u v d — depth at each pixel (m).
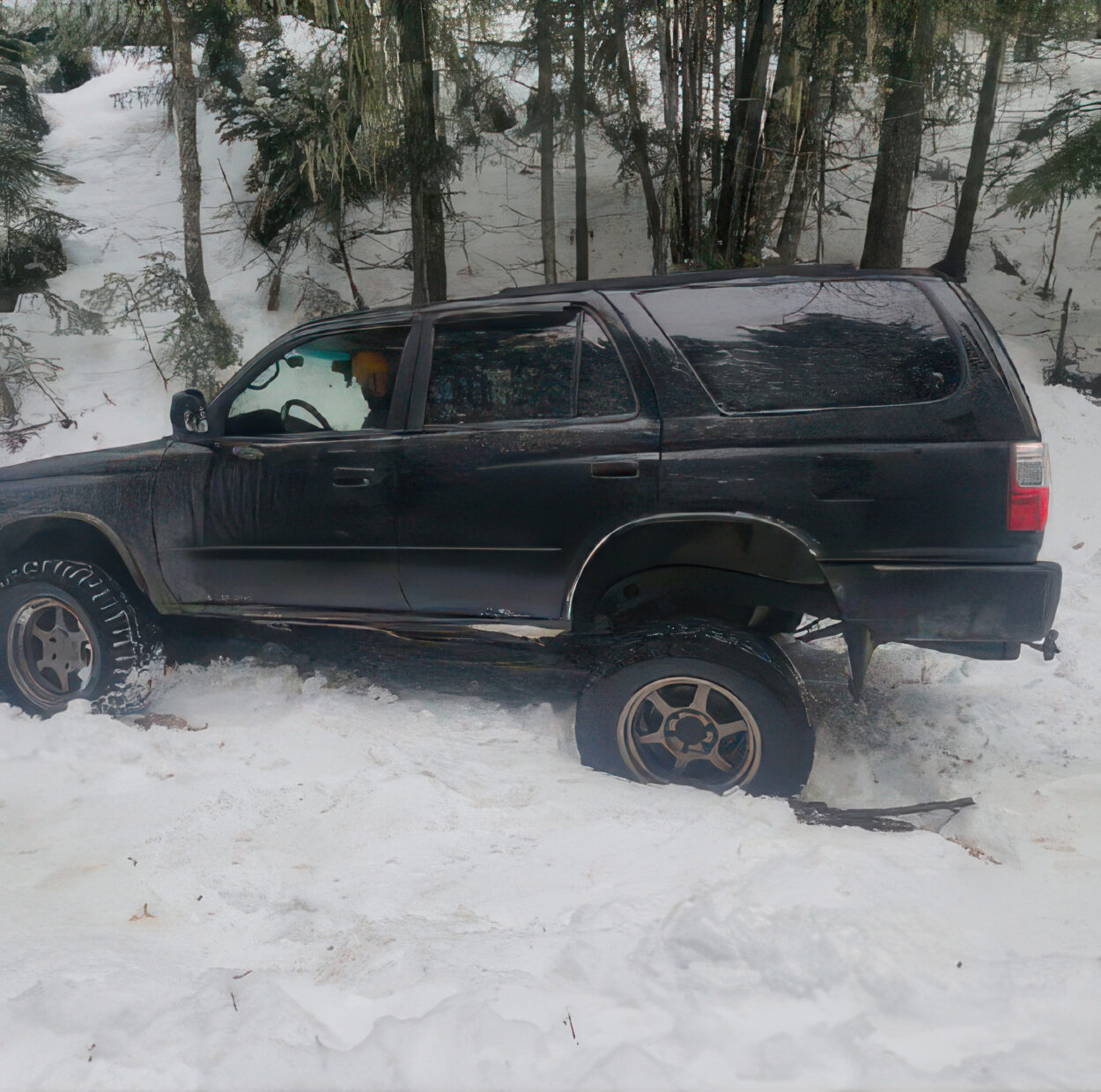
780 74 10.49
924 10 8.95
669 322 3.29
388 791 3.14
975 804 3.03
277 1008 1.85
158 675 4.06
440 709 4.00
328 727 3.79
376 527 3.61
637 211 14.08
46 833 2.97
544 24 10.07
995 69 11.26
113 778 3.35
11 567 4.29
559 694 4.19
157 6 10.81
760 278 3.27
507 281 12.73
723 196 10.98
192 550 3.94
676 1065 1.64
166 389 10.52
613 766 3.27
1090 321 11.41
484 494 3.43
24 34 14.98
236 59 12.23
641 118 11.77
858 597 3.06
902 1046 1.66
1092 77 14.81
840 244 13.47
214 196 14.85
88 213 14.41
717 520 3.16
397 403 3.63
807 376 3.13
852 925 2.03
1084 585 5.89
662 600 3.39
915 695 4.35
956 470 2.95
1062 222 13.55
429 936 2.27
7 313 11.89
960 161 14.88
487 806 3.07
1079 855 2.70
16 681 4.05
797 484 3.07
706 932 2.02
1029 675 4.59
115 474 4.04
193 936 2.36
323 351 3.79
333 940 2.31
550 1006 1.87
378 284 12.75
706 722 3.16
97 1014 1.86
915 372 3.03
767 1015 1.79
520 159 15.08
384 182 11.01
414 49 8.96
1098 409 9.09
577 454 3.32
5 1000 1.92
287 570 3.79
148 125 17.28
